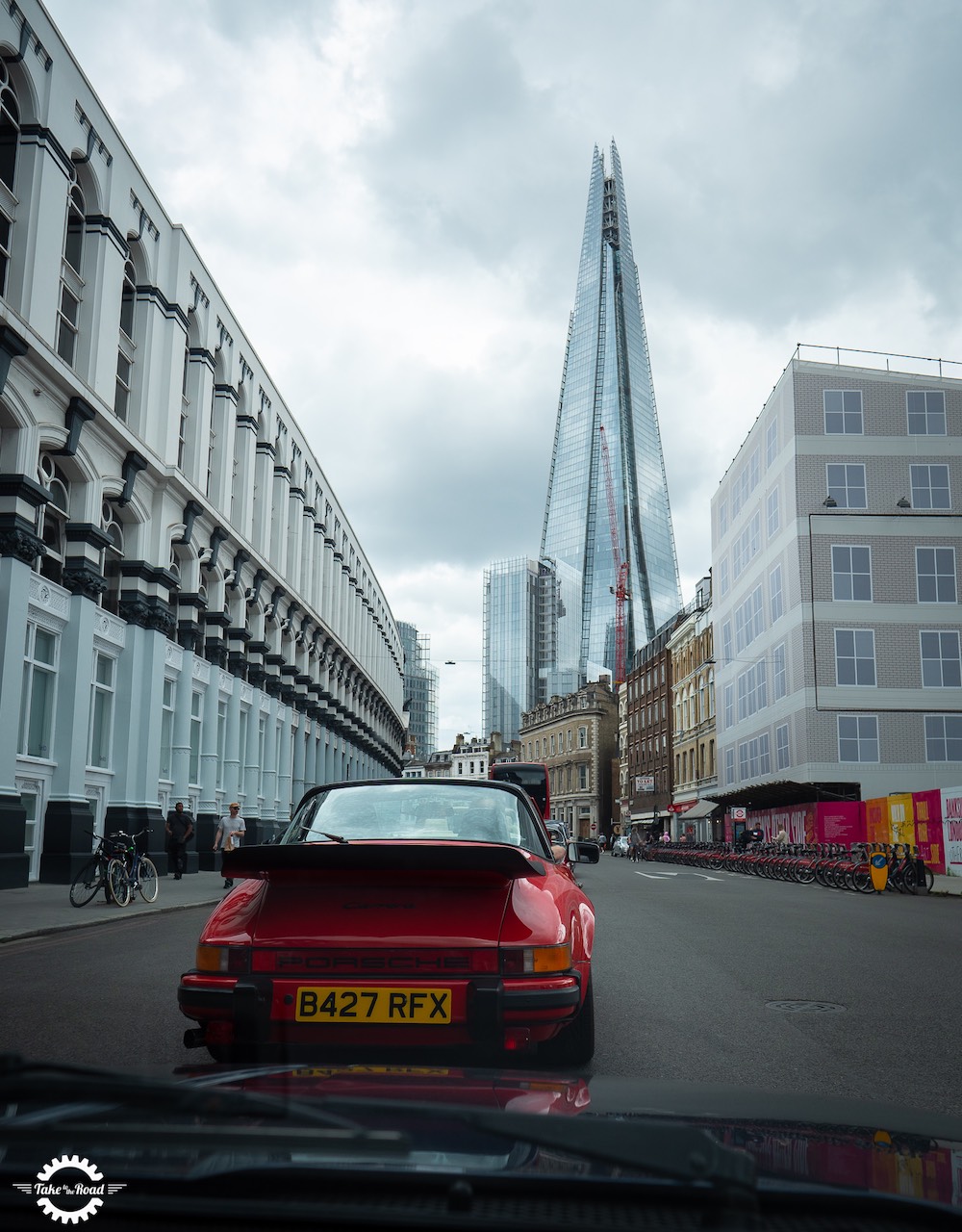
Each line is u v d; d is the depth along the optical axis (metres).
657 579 176.50
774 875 31.34
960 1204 1.46
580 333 193.25
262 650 35.41
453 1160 1.54
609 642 167.12
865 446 42.00
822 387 42.41
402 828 5.06
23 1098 1.57
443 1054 4.96
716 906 17.23
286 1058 4.35
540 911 4.40
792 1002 7.64
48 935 11.98
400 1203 1.43
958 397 42.34
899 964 9.90
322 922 4.27
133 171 23.66
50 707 20.50
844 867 25.22
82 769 20.86
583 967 4.75
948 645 40.53
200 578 29.59
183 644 27.88
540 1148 1.57
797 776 41.12
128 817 23.41
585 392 186.12
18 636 18.23
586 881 25.81
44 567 20.31
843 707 40.16
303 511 44.44
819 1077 5.28
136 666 24.11
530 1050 5.09
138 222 24.19
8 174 19.05
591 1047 5.06
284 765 40.47
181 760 27.48
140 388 24.41
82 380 20.70
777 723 44.19
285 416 39.25
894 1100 4.84
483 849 4.16
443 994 4.14
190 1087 1.65
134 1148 1.55
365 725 65.00
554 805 119.25
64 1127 1.59
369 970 4.18
